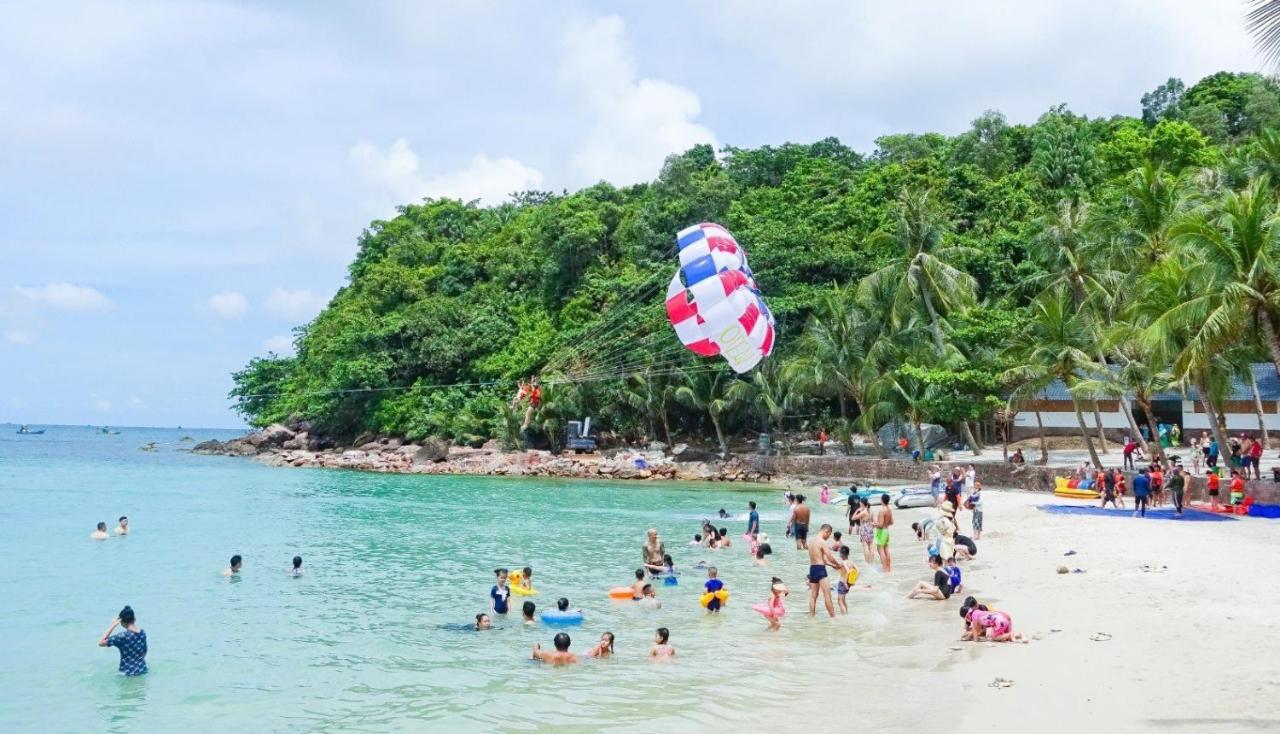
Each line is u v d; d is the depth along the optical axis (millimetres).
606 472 62969
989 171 86625
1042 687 12734
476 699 13906
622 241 87625
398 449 79625
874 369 55500
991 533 29797
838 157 111688
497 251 101438
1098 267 53156
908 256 59594
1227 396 40688
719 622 19188
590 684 14578
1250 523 28938
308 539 33062
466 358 86188
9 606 21312
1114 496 34906
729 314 31109
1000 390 51594
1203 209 36969
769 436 65750
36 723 13117
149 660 16516
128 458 93875
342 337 90250
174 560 28172
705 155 113875
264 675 15453
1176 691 12070
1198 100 93812
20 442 156750
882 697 13023
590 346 71812
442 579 25031
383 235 119312
